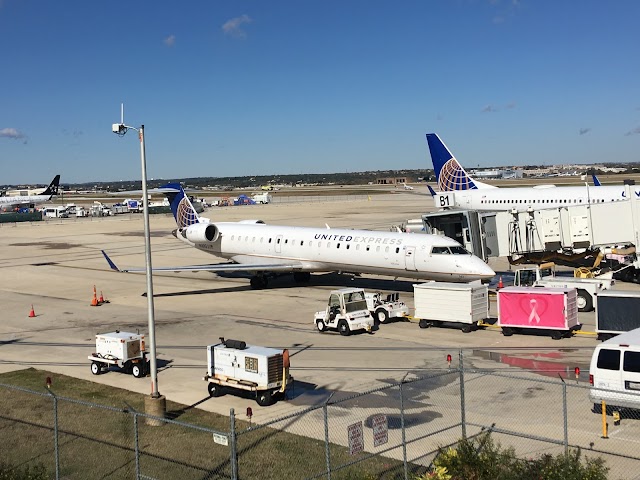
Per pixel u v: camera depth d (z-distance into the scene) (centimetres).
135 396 2166
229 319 3419
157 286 4662
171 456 1648
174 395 2173
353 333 3011
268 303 3853
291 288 4362
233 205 15712
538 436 1708
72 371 2503
